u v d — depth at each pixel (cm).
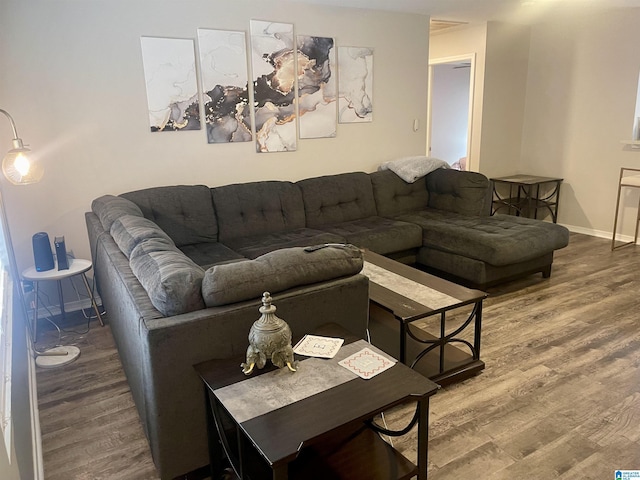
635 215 506
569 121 547
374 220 427
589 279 403
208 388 167
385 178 458
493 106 560
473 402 237
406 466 169
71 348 300
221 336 177
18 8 307
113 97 346
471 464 195
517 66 568
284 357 165
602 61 507
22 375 220
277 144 423
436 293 255
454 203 451
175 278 175
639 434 211
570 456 199
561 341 296
